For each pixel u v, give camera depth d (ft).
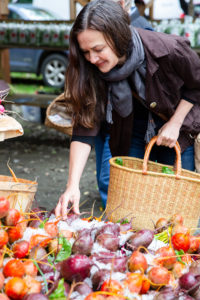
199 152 8.04
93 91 6.81
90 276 4.41
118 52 6.18
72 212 6.18
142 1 16.87
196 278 4.50
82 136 7.06
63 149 20.30
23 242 4.74
